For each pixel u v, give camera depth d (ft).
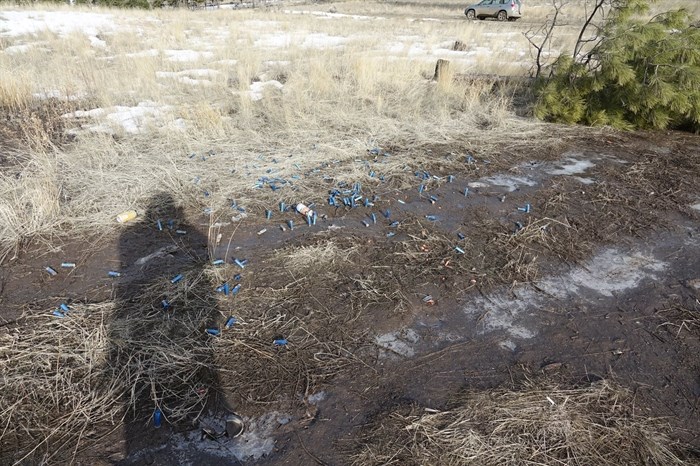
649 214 15.64
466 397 8.90
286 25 61.05
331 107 26.12
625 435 8.16
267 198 16.66
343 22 66.13
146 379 9.27
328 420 8.50
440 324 10.79
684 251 13.61
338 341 10.24
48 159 18.69
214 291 11.75
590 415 8.53
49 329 10.47
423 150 21.15
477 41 50.34
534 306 11.37
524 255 13.33
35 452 7.90
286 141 21.71
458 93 28.40
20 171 18.31
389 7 98.73
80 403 8.77
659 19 25.13
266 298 11.51
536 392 8.98
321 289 11.85
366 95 28.22
